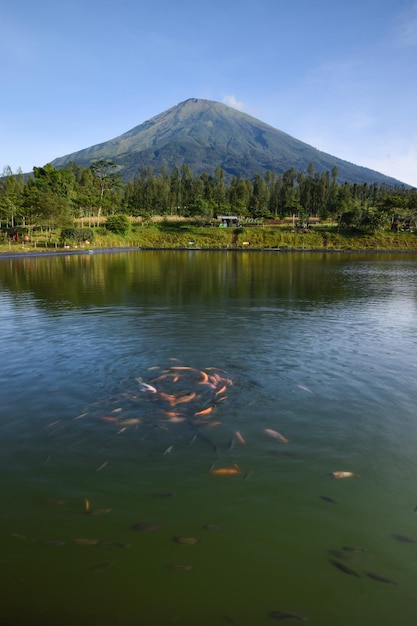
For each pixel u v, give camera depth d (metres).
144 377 9.35
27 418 7.36
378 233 79.75
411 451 6.36
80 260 45.59
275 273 34.00
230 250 70.81
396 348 11.82
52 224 63.44
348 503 5.16
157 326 14.36
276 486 5.48
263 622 3.59
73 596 3.83
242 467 5.89
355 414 7.57
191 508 5.03
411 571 4.15
